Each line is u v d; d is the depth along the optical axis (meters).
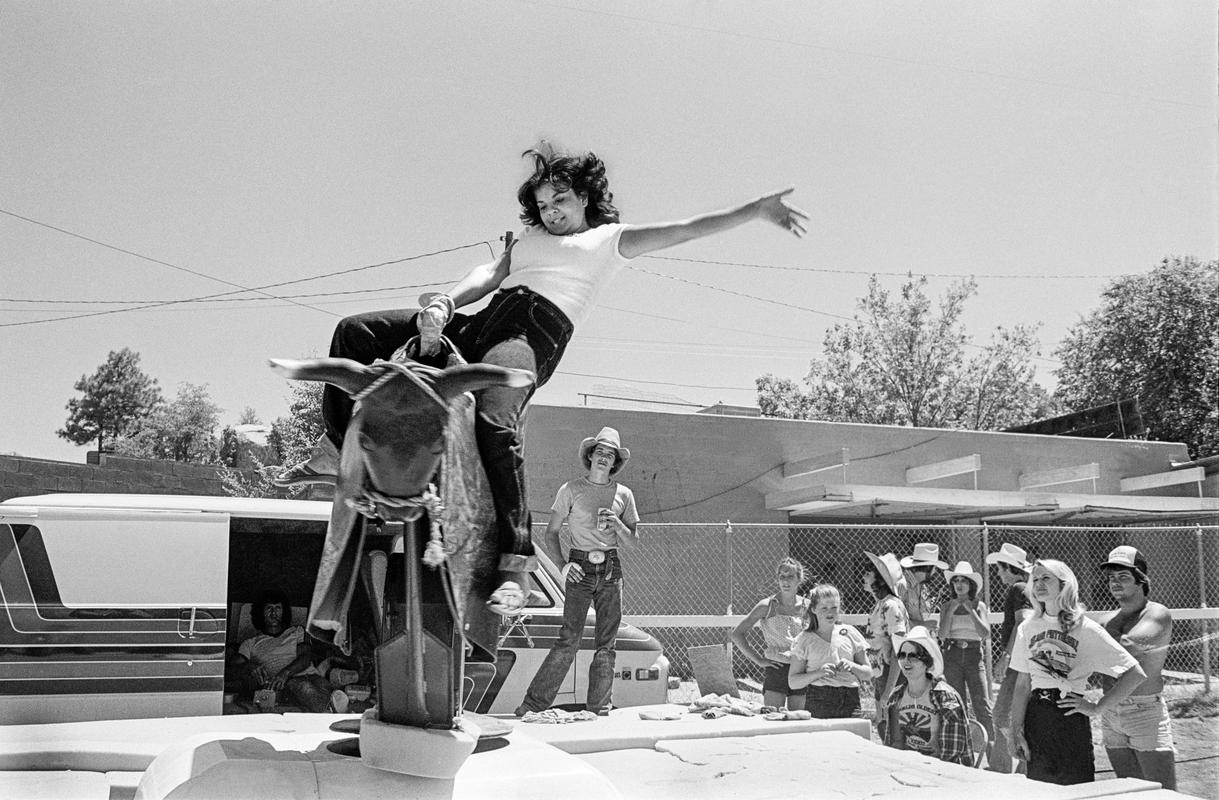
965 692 7.36
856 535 16.33
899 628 6.48
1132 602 5.58
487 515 2.49
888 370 22.75
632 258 3.03
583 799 2.52
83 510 5.61
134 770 3.09
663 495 14.94
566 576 5.71
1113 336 22.22
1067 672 5.06
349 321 2.80
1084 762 5.01
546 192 2.95
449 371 2.18
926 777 3.18
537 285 2.85
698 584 14.89
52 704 5.38
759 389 22.83
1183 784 7.45
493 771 2.55
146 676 5.53
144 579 5.62
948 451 16.75
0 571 5.43
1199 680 11.95
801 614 6.71
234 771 2.32
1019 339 22.95
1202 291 21.17
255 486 14.23
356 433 2.17
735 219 3.01
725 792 2.99
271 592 6.54
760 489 15.47
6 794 2.85
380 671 2.41
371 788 2.32
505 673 6.30
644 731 3.81
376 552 2.64
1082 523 17.33
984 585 10.48
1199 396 21.25
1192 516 16.17
